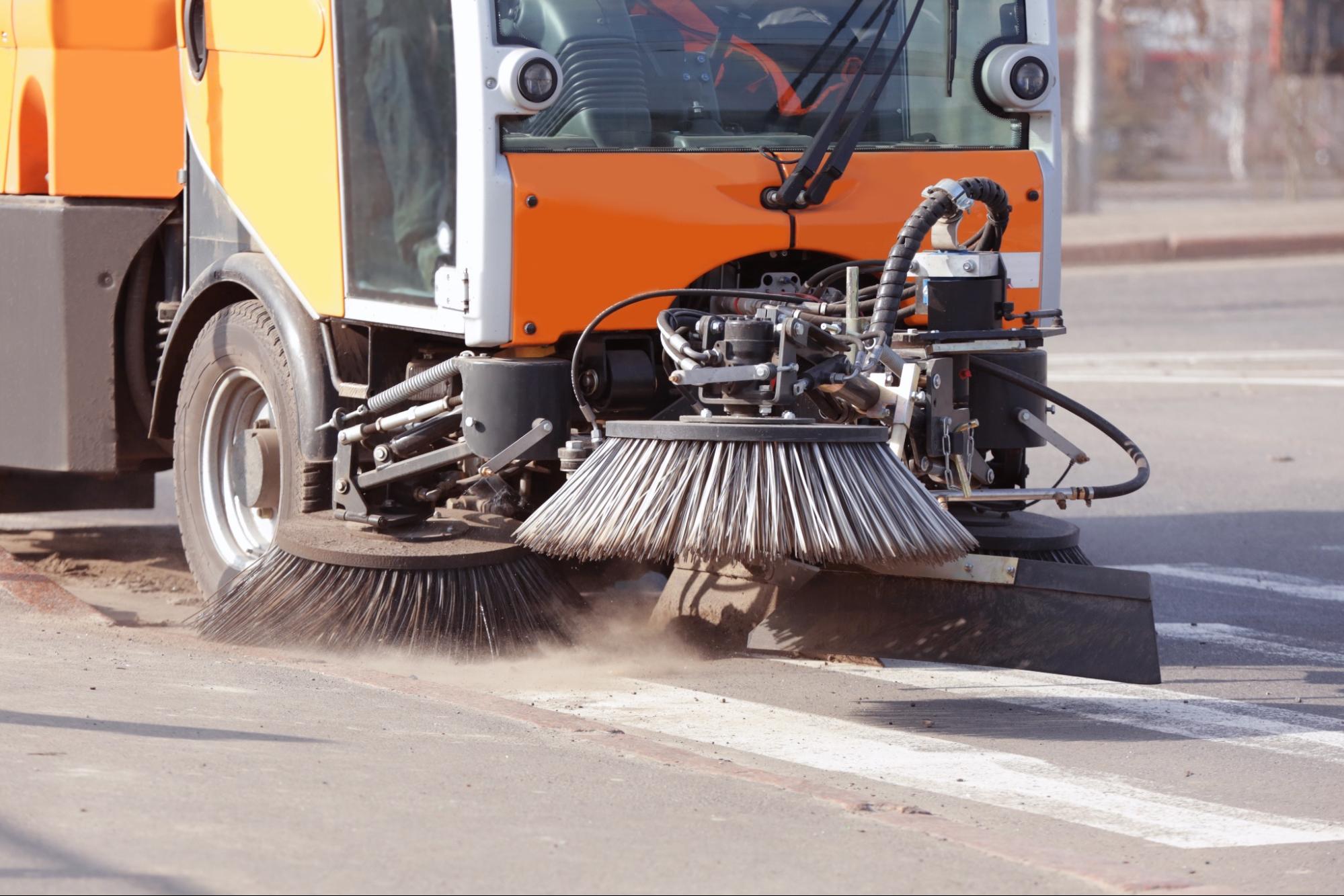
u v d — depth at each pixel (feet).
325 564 35.06
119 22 42.34
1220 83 227.20
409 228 34.63
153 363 43.96
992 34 38.34
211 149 40.47
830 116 36.14
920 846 23.07
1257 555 49.08
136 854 21.36
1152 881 22.03
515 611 35.27
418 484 36.58
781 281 35.91
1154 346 94.22
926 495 29.78
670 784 25.58
